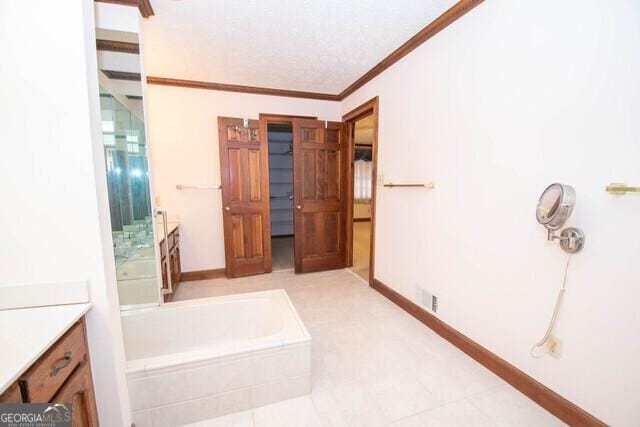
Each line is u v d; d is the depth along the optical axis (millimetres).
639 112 1069
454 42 1936
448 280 2096
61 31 995
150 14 1936
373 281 3170
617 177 1145
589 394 1287
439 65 2082
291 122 3662
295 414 1463
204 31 2158
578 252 1291
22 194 1011
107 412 1189
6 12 955
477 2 1729
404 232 2594
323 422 1410
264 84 3312
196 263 3451
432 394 1592
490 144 1704
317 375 1749
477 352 1856
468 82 1840
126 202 1983
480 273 1820
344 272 3752
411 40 2273
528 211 1504
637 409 1139
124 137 1945
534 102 1443
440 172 2121
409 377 1729
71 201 1052
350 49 2451
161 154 3215
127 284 2010
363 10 1896
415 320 2441
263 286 3244
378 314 2557
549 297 1429
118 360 1220
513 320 1622
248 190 3479
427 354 1959
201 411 1424
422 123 2291
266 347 1483
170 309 1879
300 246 3633
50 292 1065
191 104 3250
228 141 3311
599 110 1188
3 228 1006
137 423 1350
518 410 1474
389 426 1386
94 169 1066
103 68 1855
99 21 1798
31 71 984
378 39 2283
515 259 1588
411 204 2475
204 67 2828
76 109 1026
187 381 1386
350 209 3850
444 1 1802
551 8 1345
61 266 1068
